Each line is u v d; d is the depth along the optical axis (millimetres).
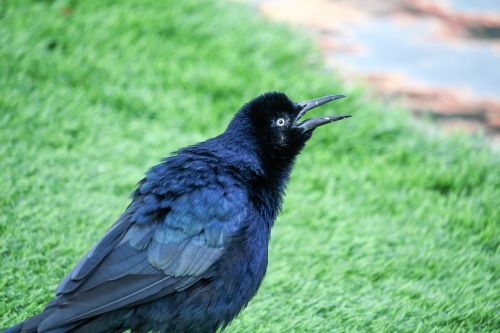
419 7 18969
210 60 15352
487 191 12891
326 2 18656
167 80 14516
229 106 14195
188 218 8227
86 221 10992
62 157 12320
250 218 8555
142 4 16328
